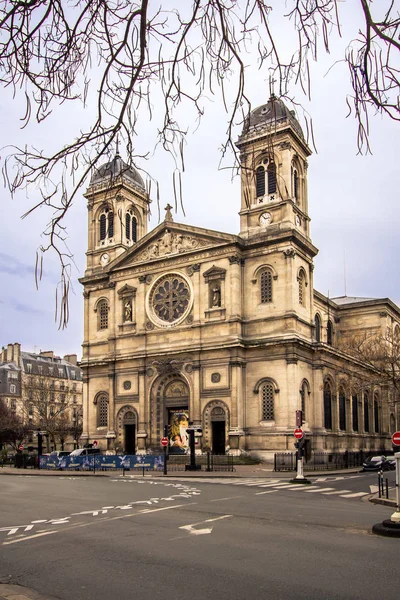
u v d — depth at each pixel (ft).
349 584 39.11
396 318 297.94
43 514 76.74
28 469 203.72
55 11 17.95
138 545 53.26
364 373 230.27
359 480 132.16
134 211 238.48
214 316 200.23
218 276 202.18
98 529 62.90
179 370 203.21
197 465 169.78
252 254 200.95
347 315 285.23
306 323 198.29
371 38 17.22
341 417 220.23
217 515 72.23
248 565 44.68
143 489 110.83
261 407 189.78
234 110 19.21
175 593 37.65
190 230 209.97
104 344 229.25
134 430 216.33
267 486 116.37
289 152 202.18
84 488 115.34
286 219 197.06
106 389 225.97
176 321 207.92
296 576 41.29
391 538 55.67
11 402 355.77
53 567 45.70
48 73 18.75
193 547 51.88
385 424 265.95
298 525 63.93
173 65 18.72
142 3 17.62
